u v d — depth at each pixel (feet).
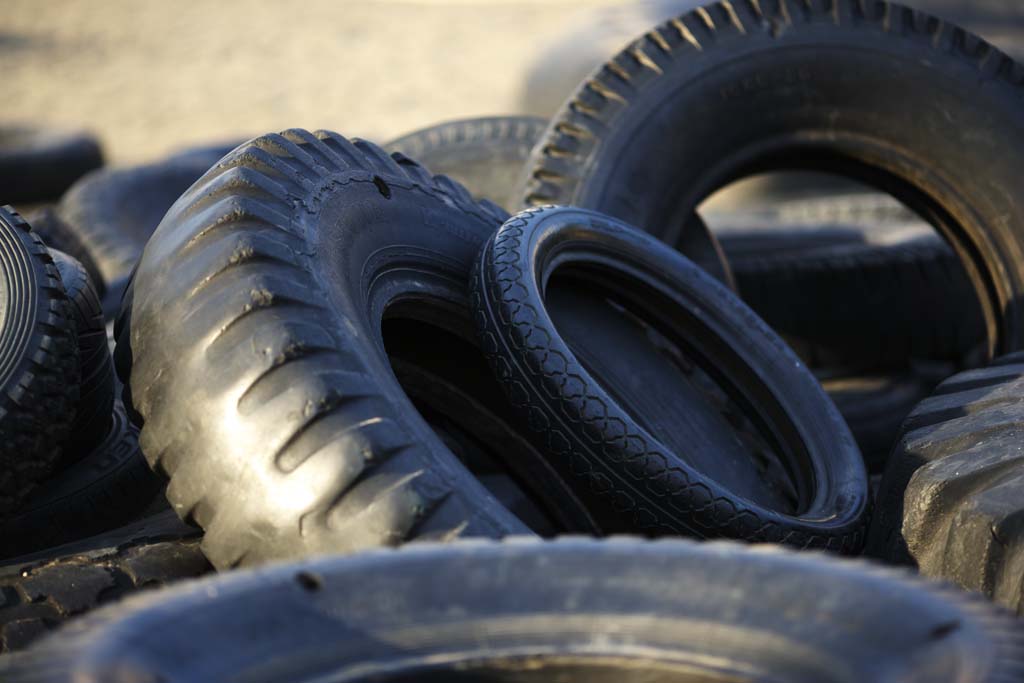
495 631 13.87
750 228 58.44
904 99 38.09
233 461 19.97
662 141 37.24
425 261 27.30
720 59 37.68
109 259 53.36
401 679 13.52
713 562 14.37
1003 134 37.81
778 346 32.07
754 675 13.20
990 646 12.99
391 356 27.37
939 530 23.03
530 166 37.45
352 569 14.34
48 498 25.72
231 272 21.35
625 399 29.40
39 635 20.38
